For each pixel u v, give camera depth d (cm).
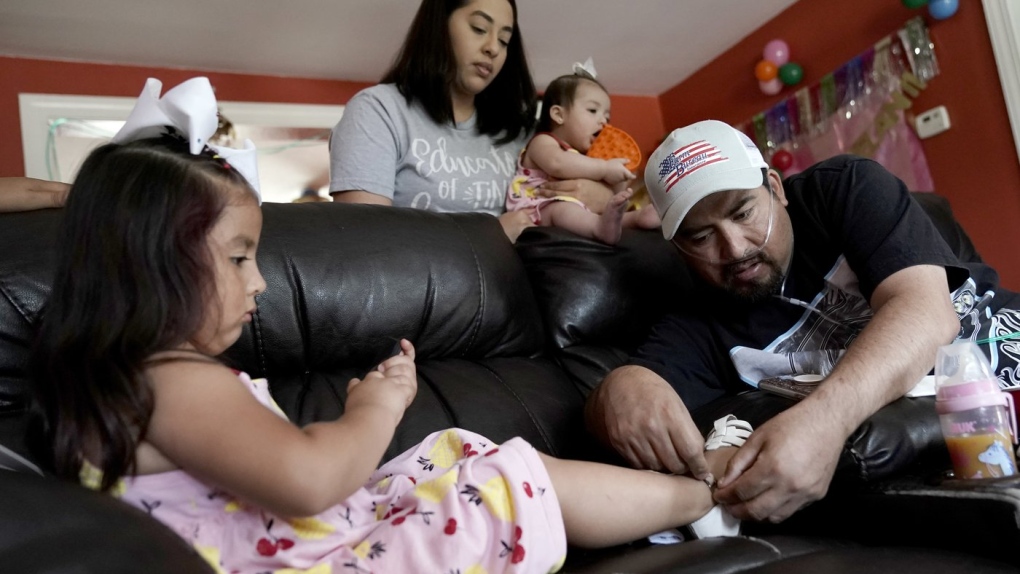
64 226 81
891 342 109
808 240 140
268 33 356
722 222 133
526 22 374
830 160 145
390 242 137
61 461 73
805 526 109
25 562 52
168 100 90
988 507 84
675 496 101
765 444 101
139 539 58
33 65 354
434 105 203
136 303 75
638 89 482
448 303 139
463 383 132
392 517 87
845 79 366
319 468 73
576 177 202
